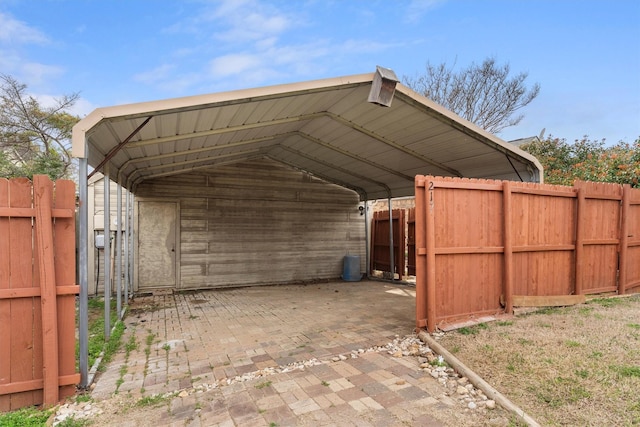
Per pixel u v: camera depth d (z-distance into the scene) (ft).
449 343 12.77
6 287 9.44
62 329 10.07
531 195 17.04
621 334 12.91
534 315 15.70
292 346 14.14
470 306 15.34
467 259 15.34
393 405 9.16
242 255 29.63
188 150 20.08
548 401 8.80
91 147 12.44
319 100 16.17
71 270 10.19
